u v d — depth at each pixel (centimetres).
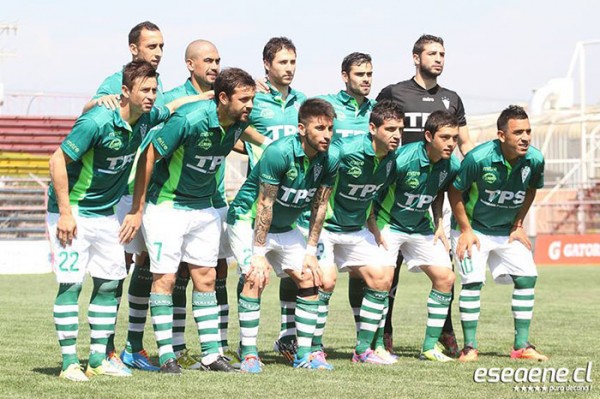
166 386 1362
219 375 1484
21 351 1780
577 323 2469
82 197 1441
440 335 1841
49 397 1263
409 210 1705
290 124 1800
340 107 1817
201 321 1561
